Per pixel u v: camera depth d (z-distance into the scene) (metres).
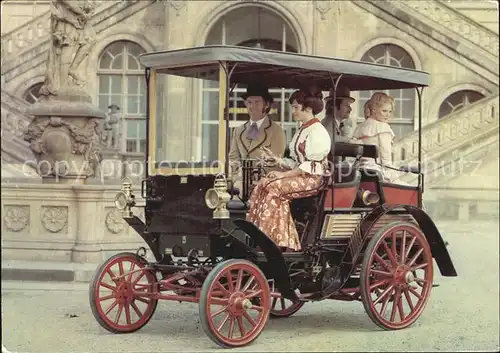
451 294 11.51
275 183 8.00
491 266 14.77
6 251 12.66
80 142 14.34
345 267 8.44
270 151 8.37
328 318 9.41
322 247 8.27
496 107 25.95
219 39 29.11
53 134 14.21
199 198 7.66
